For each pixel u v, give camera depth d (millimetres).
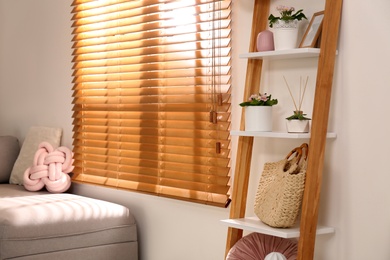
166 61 3420
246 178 2875
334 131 2613
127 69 3699
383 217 2438
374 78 2465
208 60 3186
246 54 2705
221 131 3137
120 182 3783
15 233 3105
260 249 2754
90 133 4035
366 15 2486
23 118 4816
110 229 3455
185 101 3305
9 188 4172
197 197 3250
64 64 4328
